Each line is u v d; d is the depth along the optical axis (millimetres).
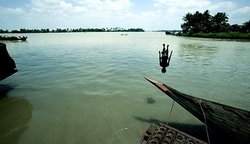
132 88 13742
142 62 24562
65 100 11406
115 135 7734
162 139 6059
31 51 36188
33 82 15031
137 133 7895
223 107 6930
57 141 7348
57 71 18844
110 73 18219
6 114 9547
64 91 12977
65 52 34906
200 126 8523
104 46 48375
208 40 72812
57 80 15625
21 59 26391
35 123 8695
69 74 17625
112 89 13492
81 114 9617
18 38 69438
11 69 11961
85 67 20922
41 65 21984
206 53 34219
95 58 27625
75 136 7664
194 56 30625
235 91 13484
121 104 10883
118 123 8703
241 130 5910
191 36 107250
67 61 24844
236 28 109062
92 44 54969
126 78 16469
